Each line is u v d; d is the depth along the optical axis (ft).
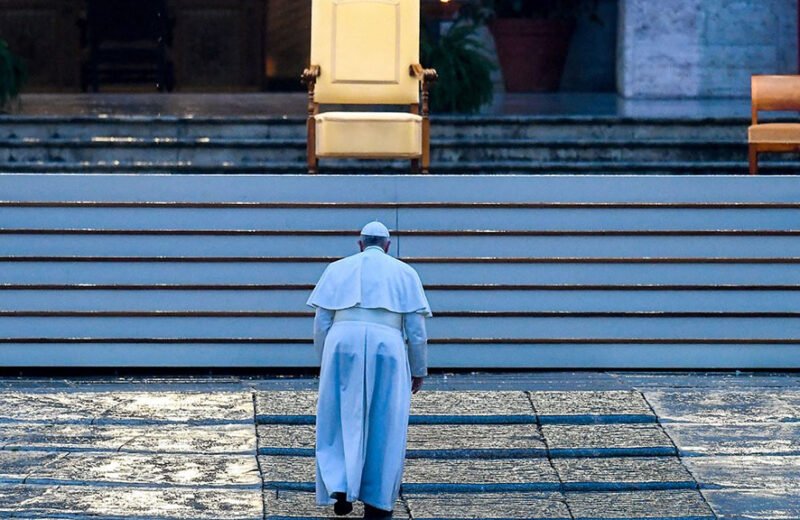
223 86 209.05
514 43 200.44
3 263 108.78
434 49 158.92
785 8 194.08
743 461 91.76
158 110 166.71
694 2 192.75
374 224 86.38
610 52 206.28
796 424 97.71
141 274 109.09
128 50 206.28
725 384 106.63
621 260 109.40
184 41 207.41
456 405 99.25
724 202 110.01
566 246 109.70
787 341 110.22
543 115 152.56
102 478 87.30
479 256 109.60
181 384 106.52
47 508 82.84
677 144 148.66
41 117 148.77
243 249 109.29
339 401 82.02
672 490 88.07
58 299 108.99
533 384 105.91
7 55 159.94
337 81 129.80
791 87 132.16
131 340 108.99
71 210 108.99
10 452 91.15
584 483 88.48
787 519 83.56
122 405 100.07
